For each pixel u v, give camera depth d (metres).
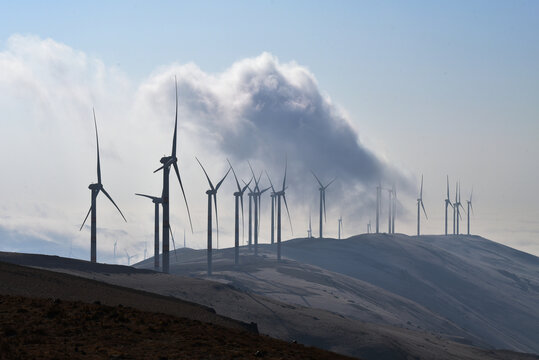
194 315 177.38
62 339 103.69
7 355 89.81
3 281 168.88
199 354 103.62
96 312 125.00
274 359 107.94
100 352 98.25
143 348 104.06
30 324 110.12
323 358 119.50
